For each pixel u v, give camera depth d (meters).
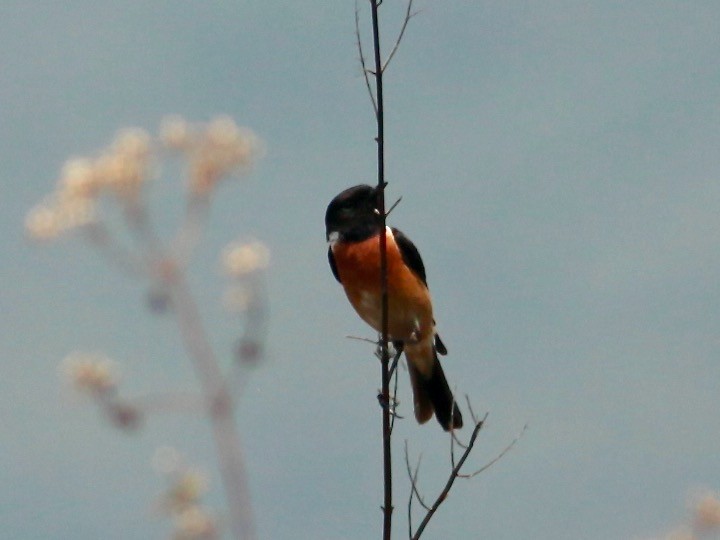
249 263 5.79
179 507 5.41
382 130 9.53
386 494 9.02
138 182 5.88
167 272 5.69
